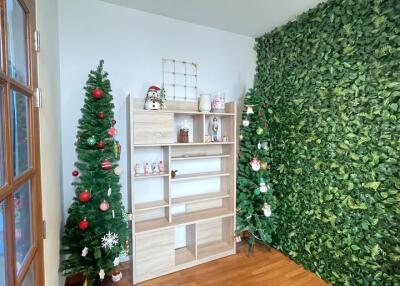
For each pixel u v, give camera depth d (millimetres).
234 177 2688
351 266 2029
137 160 2436
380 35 1789
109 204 1977
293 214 2596
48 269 1380
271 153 2863
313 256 2365
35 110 1165
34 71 1169
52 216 1543
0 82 787
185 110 2561
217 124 2711
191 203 2535
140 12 2420
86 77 2209
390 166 1765
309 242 2410
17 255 938
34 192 1125
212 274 2320
